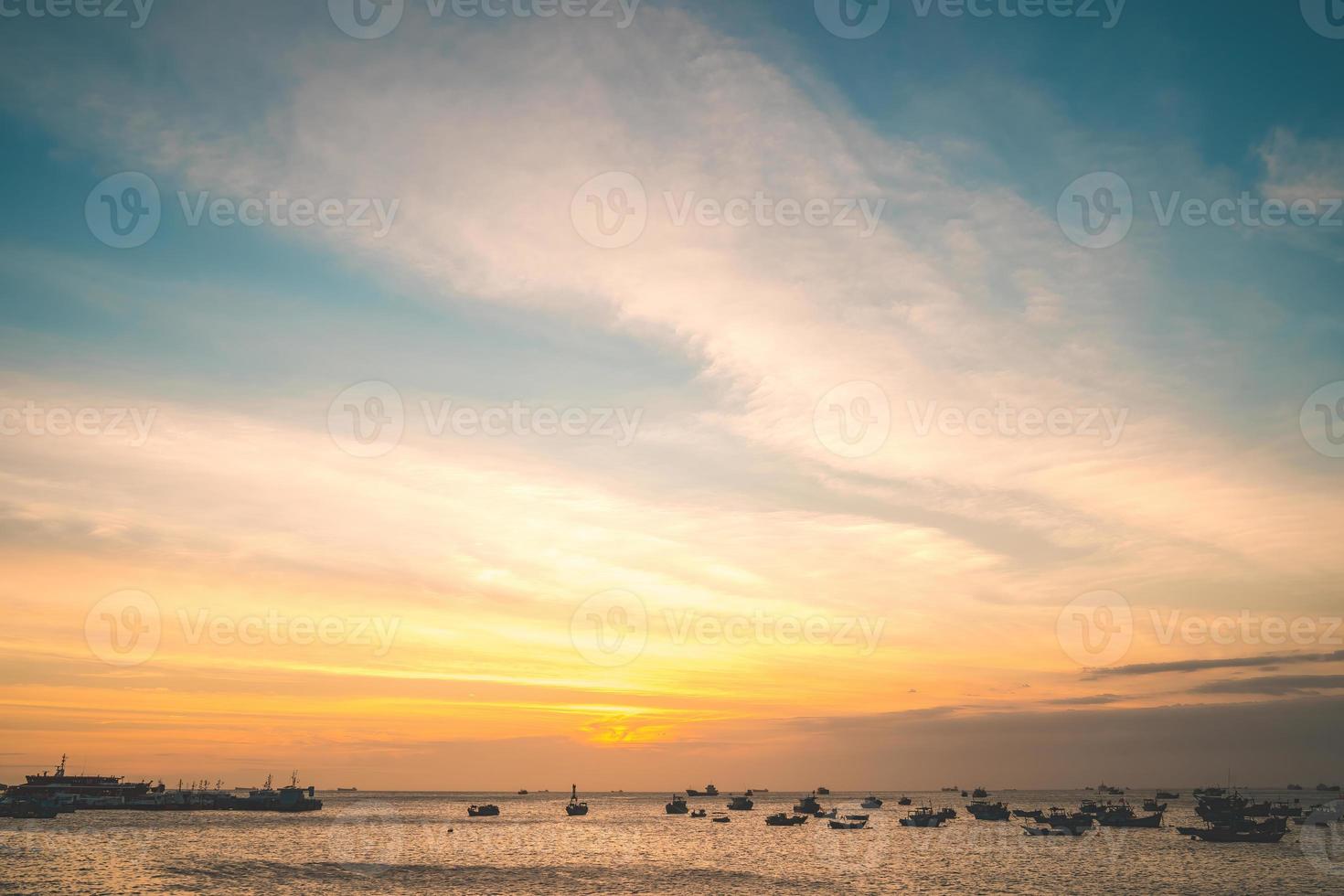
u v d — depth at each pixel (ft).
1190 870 415.44
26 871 359.05
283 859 426.92
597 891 337.72
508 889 342.03
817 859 465.06
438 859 446.19
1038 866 433.48
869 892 341.62
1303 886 363.15
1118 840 587.27
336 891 324.39
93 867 378.73
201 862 404.57
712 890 346.54
